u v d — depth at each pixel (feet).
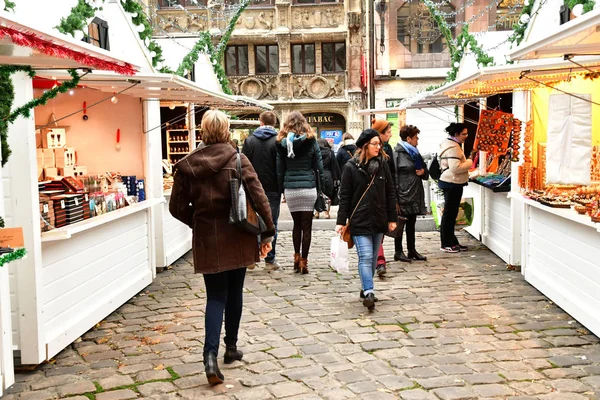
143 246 26.03
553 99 21.99
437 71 80.12
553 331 18.92
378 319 20.44
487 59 29.04
